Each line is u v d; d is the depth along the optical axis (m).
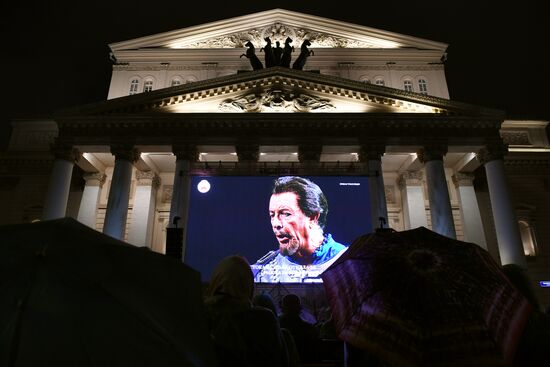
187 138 33.38
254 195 31.52
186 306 3.12
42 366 2.51
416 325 3.90
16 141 41.00
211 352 3.00
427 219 38.56
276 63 36.59
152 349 2.77
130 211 38.59
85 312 2.67
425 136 33.47
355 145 33.38
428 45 43.41
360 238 5.27
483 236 37.09
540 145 40.72
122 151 33.00
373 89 34.16
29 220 39.09
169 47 43.34
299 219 30.72
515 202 39.47
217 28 43.50
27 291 2.61
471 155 36.19
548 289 37.12
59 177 32.41
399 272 4.28
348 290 4.65
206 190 31.70
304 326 8.24
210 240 30.48
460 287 4.05
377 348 4.02
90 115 33.62
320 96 34.91
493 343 3.75
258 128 33.59
